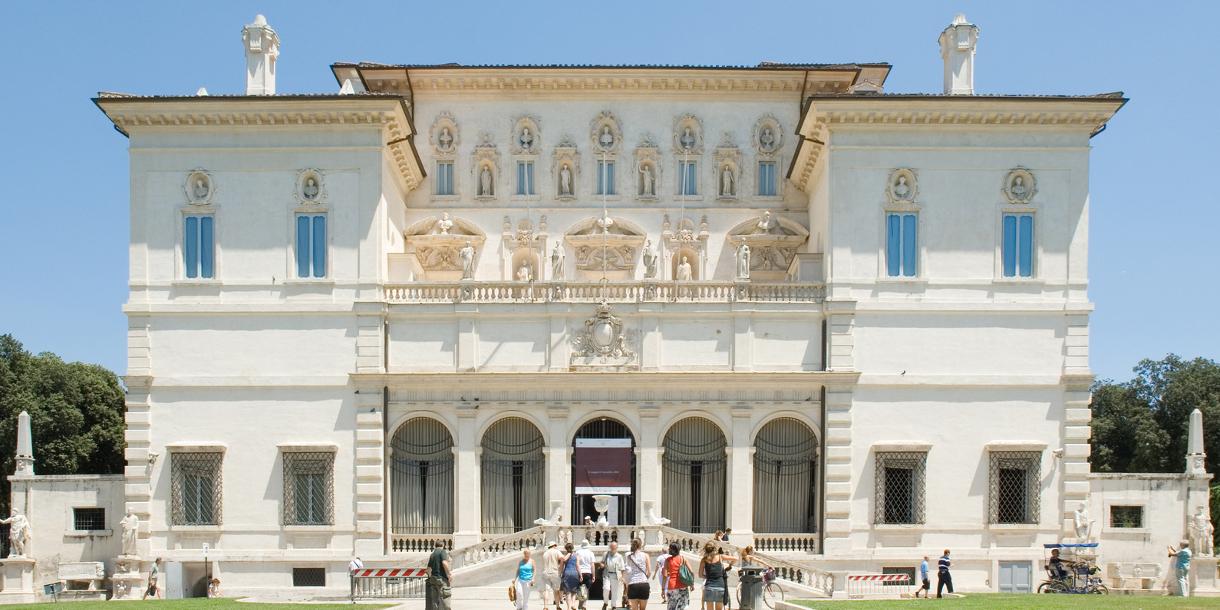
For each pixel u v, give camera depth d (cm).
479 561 4738
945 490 4991
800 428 5150
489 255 5797
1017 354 5053
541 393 5088
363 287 5094
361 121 5106
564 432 5069
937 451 5006
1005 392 5041
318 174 5134
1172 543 5212
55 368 8156
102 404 8394
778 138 5869
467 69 5744
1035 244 5097
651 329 5094
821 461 5022
